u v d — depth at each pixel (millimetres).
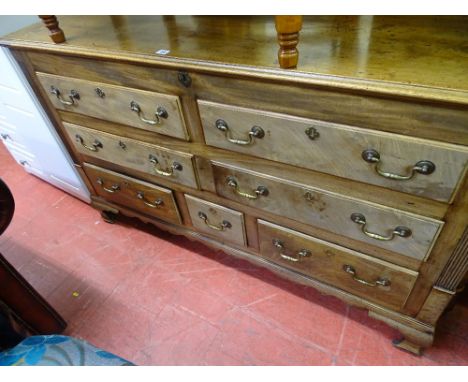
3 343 913
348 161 675
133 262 1374
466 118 512
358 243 832
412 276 799
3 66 1152
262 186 868
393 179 641
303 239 928
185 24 900
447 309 987
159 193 1154
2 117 1481
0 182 701
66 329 1172
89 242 1483
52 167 1537
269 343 1077
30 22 1319
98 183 1343
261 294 1209
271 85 653
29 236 1542
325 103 622
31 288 986
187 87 767
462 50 614
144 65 780
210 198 1036
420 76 555
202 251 1382
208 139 845
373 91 554
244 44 750
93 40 891
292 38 590
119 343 1122
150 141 988
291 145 725
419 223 687
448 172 580
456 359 982
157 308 1207
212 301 1207
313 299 1173
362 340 1053
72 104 1041
